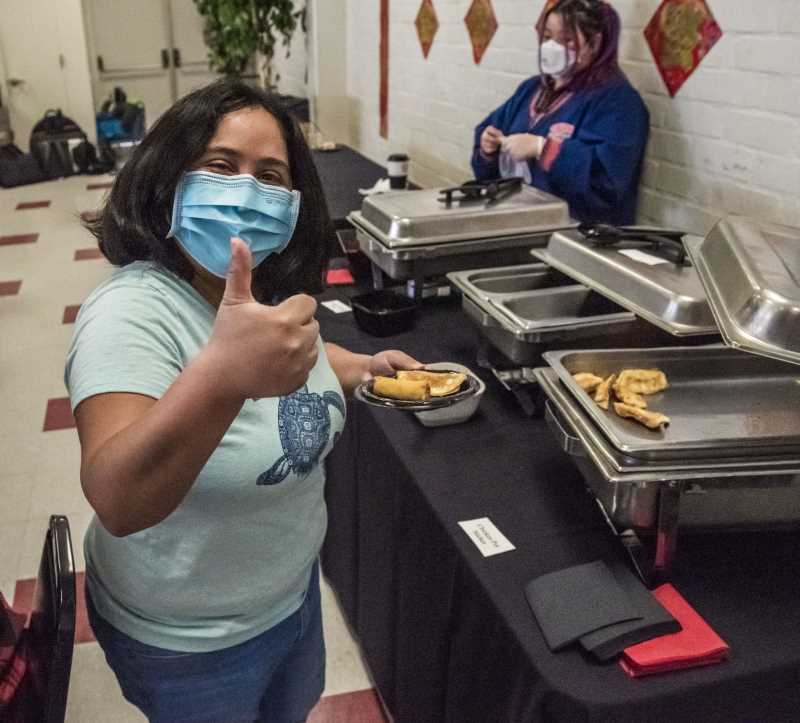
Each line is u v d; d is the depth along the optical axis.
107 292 0.82
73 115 6.74
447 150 3.42
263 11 4.45
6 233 4.84
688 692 0.85
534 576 1.01
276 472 0.88
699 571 1.02
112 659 1.00
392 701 1.49
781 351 0.92
